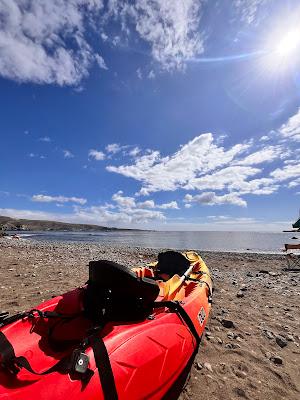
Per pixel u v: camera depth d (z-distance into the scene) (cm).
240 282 417
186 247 1474
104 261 121
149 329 115
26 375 89
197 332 145
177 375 113
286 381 147
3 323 117
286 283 417
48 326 124
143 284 122
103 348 93
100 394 82
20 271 392
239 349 178
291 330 218
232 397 131
